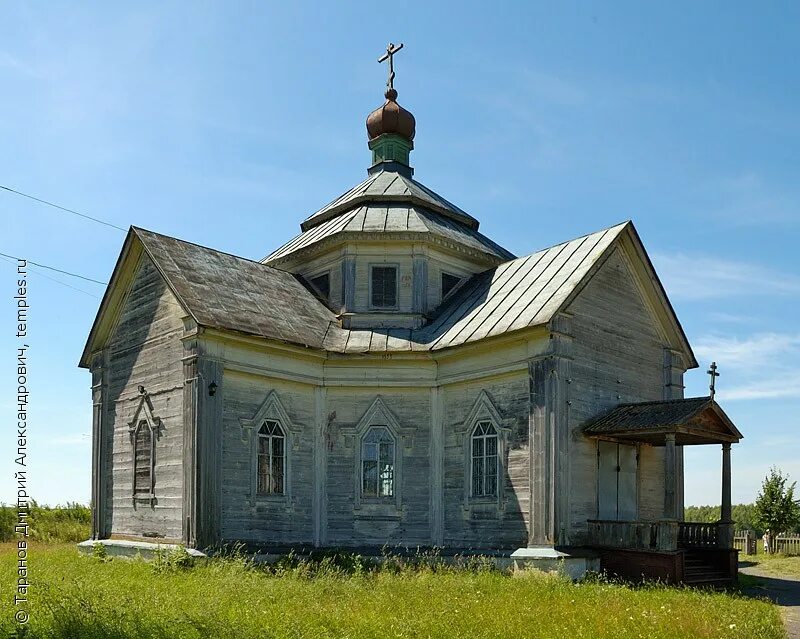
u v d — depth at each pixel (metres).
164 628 11.27
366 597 14.63
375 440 24.23
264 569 20.09
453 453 23.58
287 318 24.58
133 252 24.72
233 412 22.00
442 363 24.17
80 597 12.86
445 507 23.48
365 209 28.39
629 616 13.34
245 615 12.16
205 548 20.41
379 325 26.28
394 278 26.84
